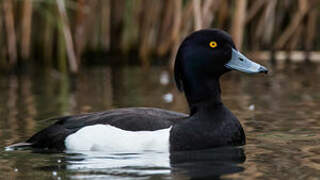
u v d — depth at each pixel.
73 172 7.07
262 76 15.27
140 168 7.20
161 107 11.51
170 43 16.70
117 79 14.98
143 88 13.67
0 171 7.18
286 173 6.88
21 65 15.93
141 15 16.88
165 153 8.04
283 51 17.39
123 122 8.43
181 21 15.66
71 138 8.39
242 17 15.31
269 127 9.61
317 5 17.09
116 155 7.91
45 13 15.66
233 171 7.01
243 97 12.51
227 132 8.53
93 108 11.44
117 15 17.25
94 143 8.31
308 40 17.45
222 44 9.04
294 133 9.12
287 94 12.73
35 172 7.11
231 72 16.39
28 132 9.44
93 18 16.92
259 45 17.64
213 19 16.88
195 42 9.08
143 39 16.83
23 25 15.51
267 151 8.05
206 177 6.75
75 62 15.54
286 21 17.86
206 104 8.85
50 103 12.07
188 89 9.07
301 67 16.33
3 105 11.96
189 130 8.40
